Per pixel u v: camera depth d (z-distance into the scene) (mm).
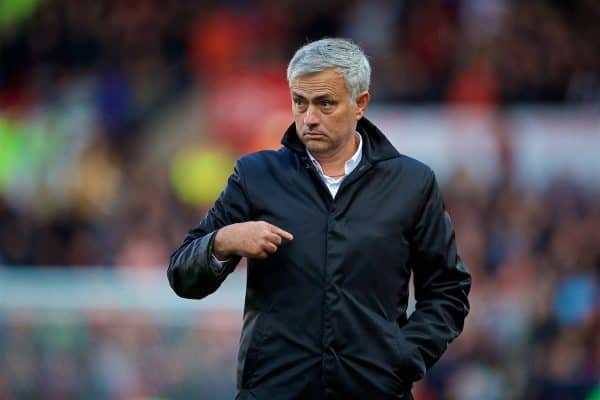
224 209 11484
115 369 29109
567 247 35844
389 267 11227
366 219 11219
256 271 11273
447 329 11523
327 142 11117
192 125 44594
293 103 11266
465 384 30594
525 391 30719
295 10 47156
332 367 10984
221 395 28641
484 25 44625
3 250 40719
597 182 39031
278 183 11391
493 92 42125
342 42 11227
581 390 30688
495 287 33812
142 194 41531
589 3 45281
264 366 11156
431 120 40688
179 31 47500
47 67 47625
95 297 29531
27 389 29328
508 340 31172
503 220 37500
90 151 43469
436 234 11508
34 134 44281
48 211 41750
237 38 46781
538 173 39250
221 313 28969
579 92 42281
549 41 44094
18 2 48344
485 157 39156
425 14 45406
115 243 39656
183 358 28906
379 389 11047
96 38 47875
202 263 10859
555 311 32000
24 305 29656
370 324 11062
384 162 11469
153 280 29688
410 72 43406
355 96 11195
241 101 44344
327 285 11031
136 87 46000
